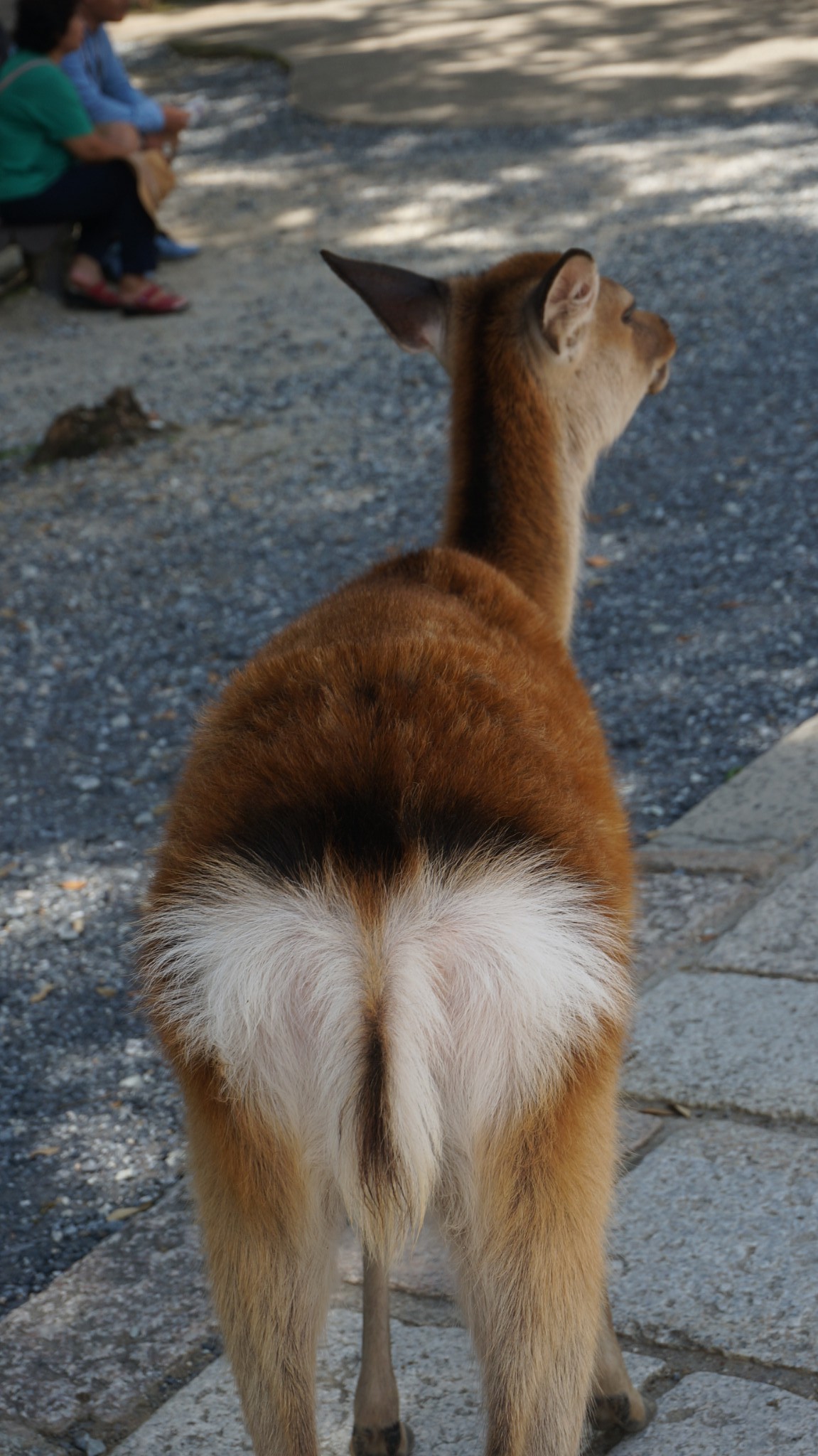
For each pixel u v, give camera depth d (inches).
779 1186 112.9
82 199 382.9
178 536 276.5
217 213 477.1
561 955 73.7
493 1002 73.7
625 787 178.5
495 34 701.9
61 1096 142.7
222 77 687.7
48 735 213.8
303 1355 78.2
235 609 245.8
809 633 209.6
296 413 327.9
